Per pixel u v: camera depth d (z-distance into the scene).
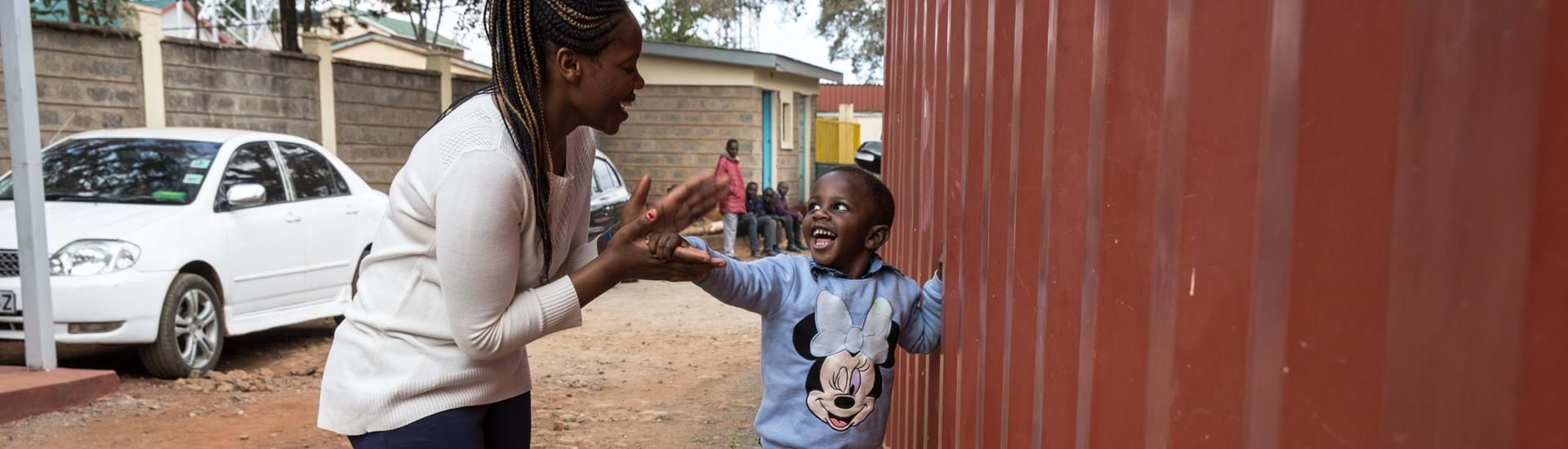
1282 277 0.94
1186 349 1.18
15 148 5.77
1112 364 1.44
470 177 1.85
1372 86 0.81
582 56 1.92
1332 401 0.87
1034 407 1.86
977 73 2.48
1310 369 0.90
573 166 2.21
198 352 6.72
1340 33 0.85
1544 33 0.64
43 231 5.87
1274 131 0.96
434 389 2.00
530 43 1.91
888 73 5.60
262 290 7.11
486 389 2.07
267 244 7.14
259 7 22.12
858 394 2.65
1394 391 0.78
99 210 6.56
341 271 7.90
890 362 2.74
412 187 1.95
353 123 14.01
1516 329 0.67
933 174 3.22
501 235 1.88
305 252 7.52
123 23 11.17
